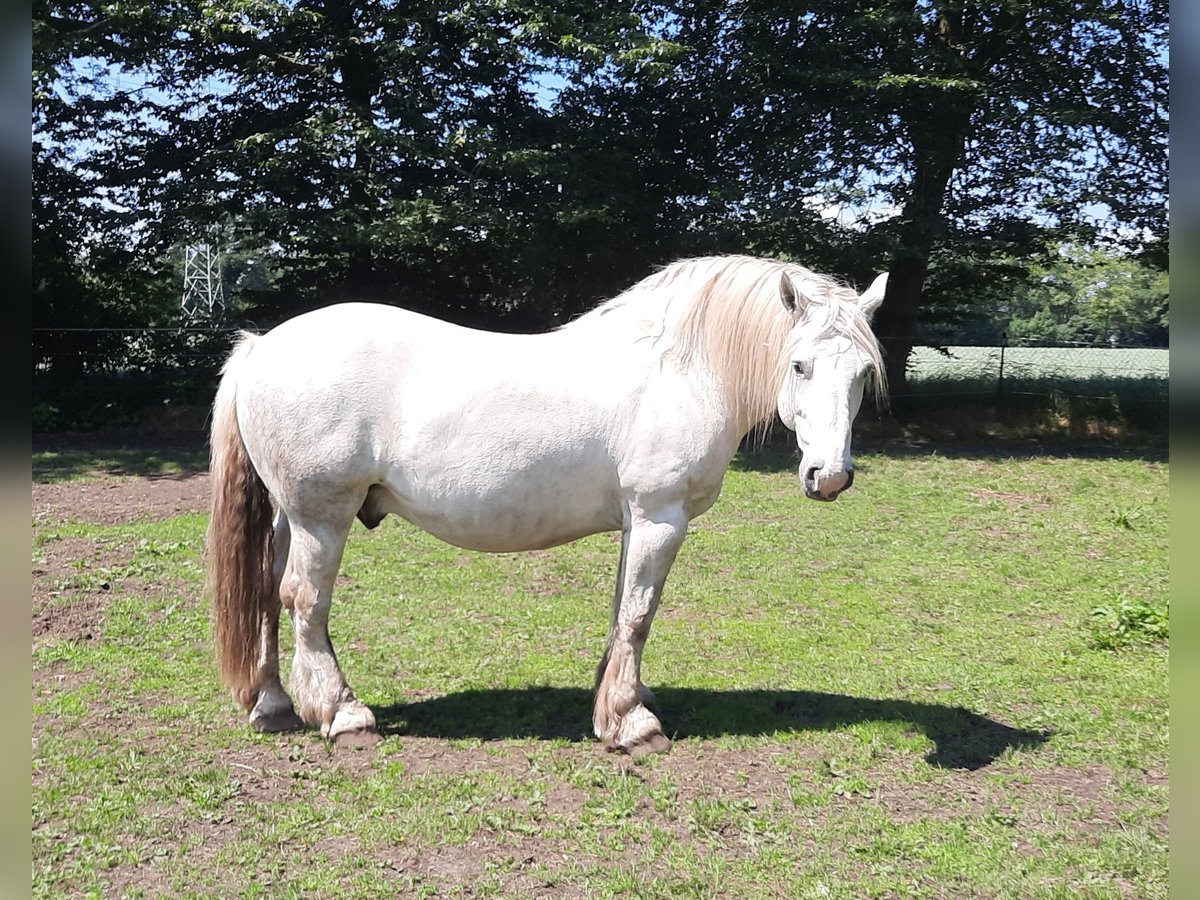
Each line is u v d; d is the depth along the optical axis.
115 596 5.83
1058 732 4.06
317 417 3.58
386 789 3.39
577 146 13.33
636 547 3.77
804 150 13.74
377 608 5.81
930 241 13.88
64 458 11.55
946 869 2.94
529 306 15.15
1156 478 11.34
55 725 3.92
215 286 26.88
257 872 2.86
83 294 14.65
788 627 5.61
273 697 3.92
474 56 13.41
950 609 6.03
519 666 4.84
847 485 3.34
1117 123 13.14
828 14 13.71
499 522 3.74
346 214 12.53
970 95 13.30
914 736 4.00
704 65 14.25
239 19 12.34
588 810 3.27
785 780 3.57
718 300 3.77
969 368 17.34
